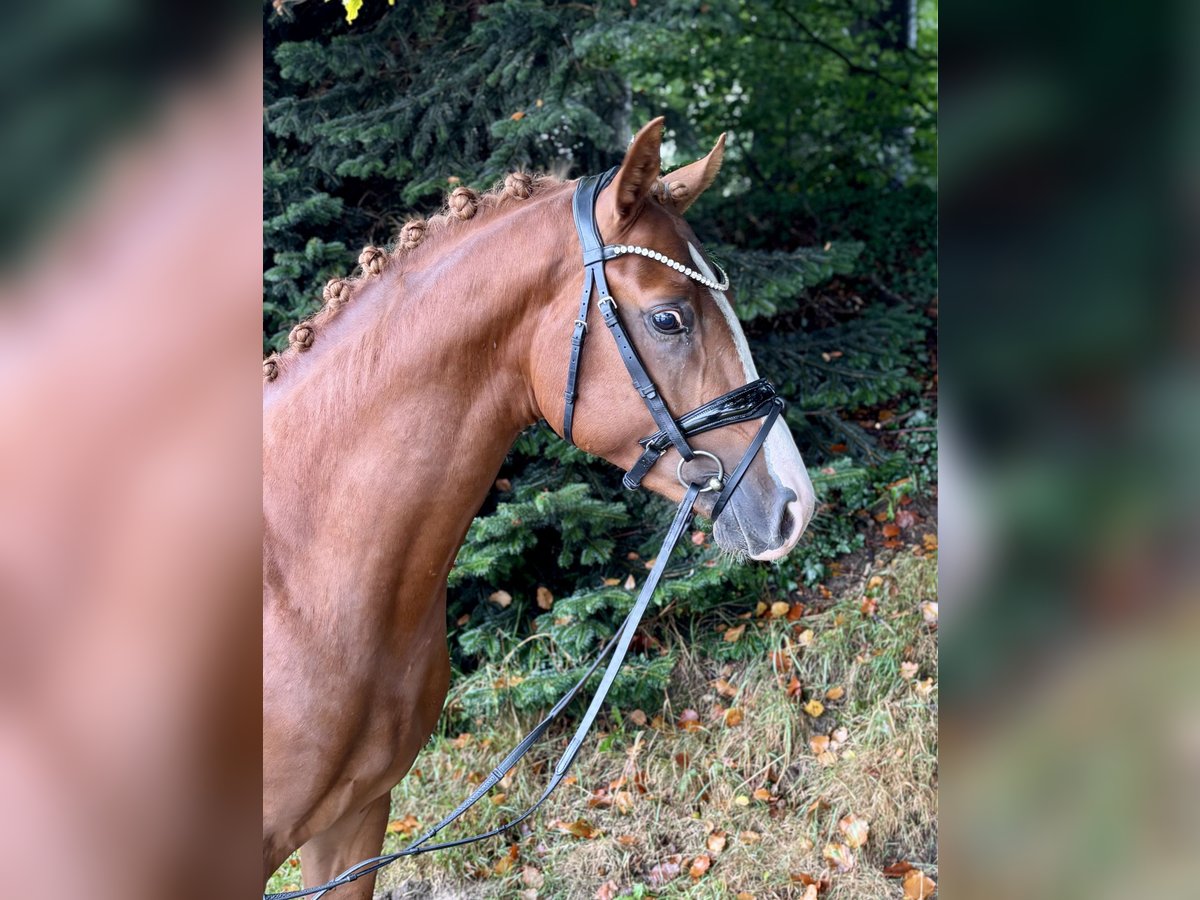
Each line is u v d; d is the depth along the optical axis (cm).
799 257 370
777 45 520
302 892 165
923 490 390
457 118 358
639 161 148
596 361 156
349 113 361
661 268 154
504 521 310
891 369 397
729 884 271
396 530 155
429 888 280
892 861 278
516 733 322
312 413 156
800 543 365
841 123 544
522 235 159
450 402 157
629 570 350
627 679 314
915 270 477
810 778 302
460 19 381
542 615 342
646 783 306
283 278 342
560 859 286
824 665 329
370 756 163
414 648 166
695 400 156
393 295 160
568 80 358
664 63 496
